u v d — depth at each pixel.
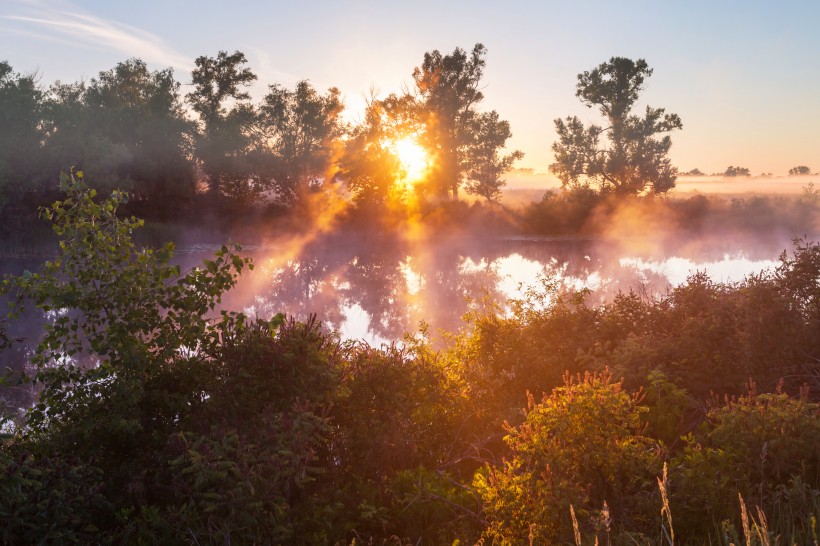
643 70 55.94
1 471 4.92
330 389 6.54
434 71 57.75
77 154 44.53
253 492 4.91
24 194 43.38
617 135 57.00
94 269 7.16
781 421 5.29
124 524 5.43
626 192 56.78
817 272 8.20
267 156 56.16
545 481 4.85
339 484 6.11
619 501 4.93
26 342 14.98
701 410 6.69
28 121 43.56
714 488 4.85
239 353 6.46
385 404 6.69
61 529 5.01
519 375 8.33
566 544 4.48
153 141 52.53
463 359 8.98
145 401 6.58
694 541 4.64
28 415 6.88
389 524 5.72
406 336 8.57
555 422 5.11
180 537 5.11
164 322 7.12
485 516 5.45
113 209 7.52
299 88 56.66
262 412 6.07
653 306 9.43
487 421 7.56
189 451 5.21
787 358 7.60
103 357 11.49
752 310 7.79
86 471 5.60
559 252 38.47
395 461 6.58
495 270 29.33
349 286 25.08
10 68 44.62
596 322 9.17
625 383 7.35
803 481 4.94
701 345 7.70
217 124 57.16
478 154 58.06
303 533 5.31
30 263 33.06
